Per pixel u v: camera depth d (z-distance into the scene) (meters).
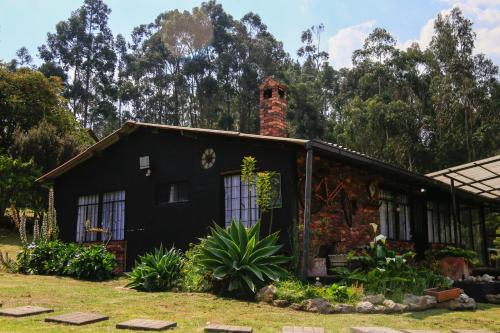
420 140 37.66
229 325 4.89
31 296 6.62
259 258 7.30
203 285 7.58
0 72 23.48
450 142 36.03
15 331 4.25
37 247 10.53
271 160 9.12
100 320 5.07
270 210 8.95
